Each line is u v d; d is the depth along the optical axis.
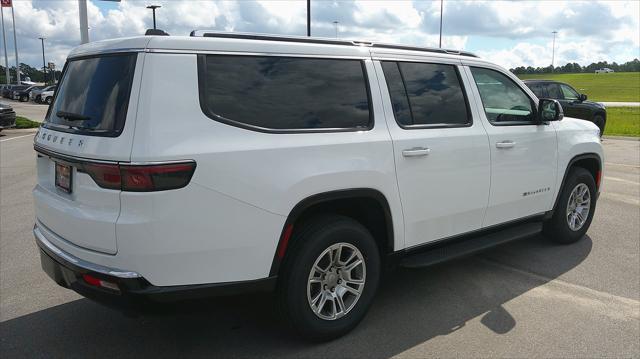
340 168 3.35
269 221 3.09
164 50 2.91
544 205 5.13
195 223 2.87
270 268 3.16
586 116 16.92
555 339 3.57
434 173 3.95
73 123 3.17
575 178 5.42
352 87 3.59
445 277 4.71
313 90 3.40
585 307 4.08
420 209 3.91
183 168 2.80
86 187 2.95
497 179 4.48
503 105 4.69
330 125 3.42
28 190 8.68
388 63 3.86
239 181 2.97
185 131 2.86
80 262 2.96
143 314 2.93
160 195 2.77
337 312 3.55
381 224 3.78
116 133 2.81
